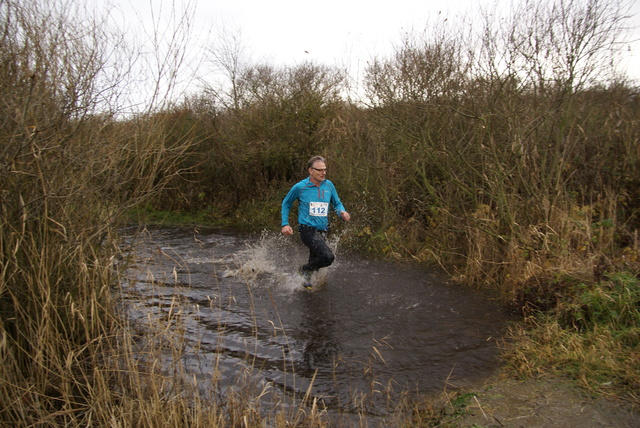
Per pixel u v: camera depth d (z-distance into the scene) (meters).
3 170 2.96
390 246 7.95
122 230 4.34
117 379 3.25
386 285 6.11
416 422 3.04
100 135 3.66
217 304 5.37
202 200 12.88
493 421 2.95
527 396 3.21
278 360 3.96
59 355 3.18
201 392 3.37
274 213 11.32
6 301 3.13
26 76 3.09
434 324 4.71
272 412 3.18
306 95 12.05
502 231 6.29
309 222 5.82
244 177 12.56
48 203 3.32
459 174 7.42
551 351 3.73
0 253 3.00
